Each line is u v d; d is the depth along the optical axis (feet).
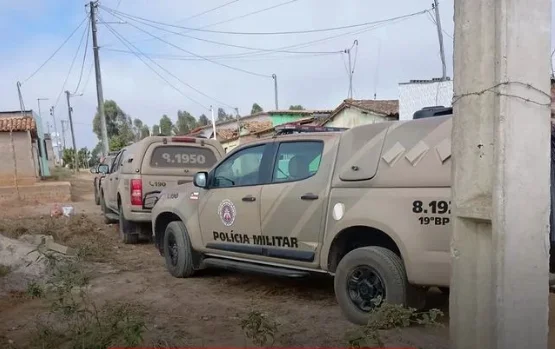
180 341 14.01
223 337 14.52
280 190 17.65
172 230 22.68
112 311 14.32
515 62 8.10
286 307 17.56
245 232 18.98
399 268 14.38
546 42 8.32
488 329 8.54
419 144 14.43
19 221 39.27
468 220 8.88
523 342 8.36
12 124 73.77
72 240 32.14
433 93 57.77
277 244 17.78
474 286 8.83
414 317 14.57
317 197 16.42
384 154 15.10
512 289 8.21
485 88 8.43
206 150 32.81
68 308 13.74
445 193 13.46
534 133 8.28
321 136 17.24
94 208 57.98
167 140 31.58
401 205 14.21
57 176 101.96
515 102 8.13
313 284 20.76
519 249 8.23
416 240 13.82
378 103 72.08
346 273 15.49
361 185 15.34
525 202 8.26
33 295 15.99
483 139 8.51
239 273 23.38
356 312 15.25
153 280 22.35
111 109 227.20
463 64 8.77
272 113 113.39
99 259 27.07
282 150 18.24
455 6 9.00
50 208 57.57
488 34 8.36
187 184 23.77
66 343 13.23
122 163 34.24
